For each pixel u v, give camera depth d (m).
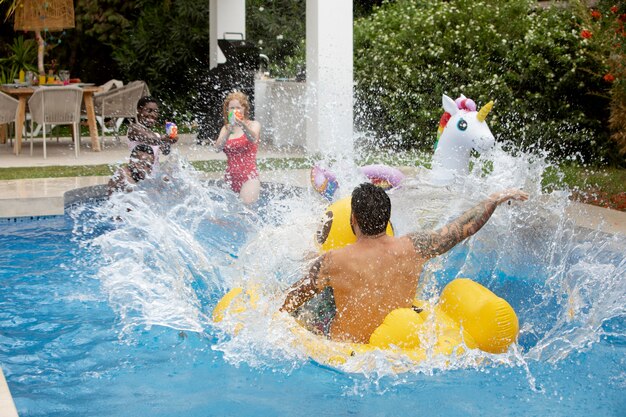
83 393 4.59
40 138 16.64
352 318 4.95
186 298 6.12
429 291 6.00
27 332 5.59
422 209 7.21
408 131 14.80
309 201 7.77
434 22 15.12
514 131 14.03
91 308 6.06
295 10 23.06
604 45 12.50
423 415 4.27
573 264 7.09
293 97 15.01
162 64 21.67
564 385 4.67
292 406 4.39
